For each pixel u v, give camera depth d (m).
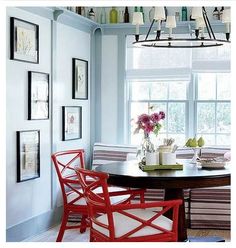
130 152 6.30
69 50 6.05
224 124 6.49
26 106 5.01
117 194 4.11
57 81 5.71
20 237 4.92
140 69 6.61
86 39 6.58
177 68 6.43
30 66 5.08
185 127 6.58
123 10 6.72
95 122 6.81
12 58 4.70
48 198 5.54
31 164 5.08
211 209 5.50
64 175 5.92
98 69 6.76
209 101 6.51
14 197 4.82
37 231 5.27
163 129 6.65
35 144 5.15
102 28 6.69
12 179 4.77
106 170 4.10
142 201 4.20
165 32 6.51
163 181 3.69
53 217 5.63
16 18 4.76
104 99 6.77
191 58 6.38
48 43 5.49
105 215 3.62
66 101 5.98
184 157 6.11
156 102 6.69
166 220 3.51
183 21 6.40
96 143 6.55
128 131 6.80
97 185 3.42
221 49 6.29
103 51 6.74
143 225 3.32
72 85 6.15
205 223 5.53
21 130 4.92
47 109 5.45
